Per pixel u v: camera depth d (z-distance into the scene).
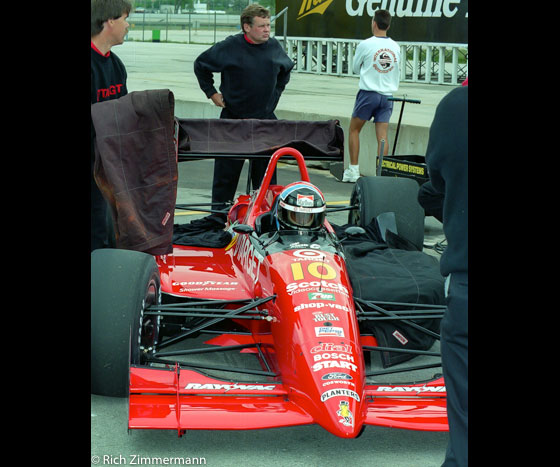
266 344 5.25
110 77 6.26
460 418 3.10
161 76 23.16
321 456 4.41
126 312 4.64
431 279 5.55
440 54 18.89
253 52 8.83
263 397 4.49
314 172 13.02
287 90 18.41
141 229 5.24
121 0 5.99
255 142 7.38
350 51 21.27
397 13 18.58
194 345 6.00
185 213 9.98
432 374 5.52
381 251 6.18
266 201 6.45
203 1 53.88
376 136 12.46
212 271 6.13
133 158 5.20
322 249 5.34
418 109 15.41
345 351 4.45
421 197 4.04
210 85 9.11
